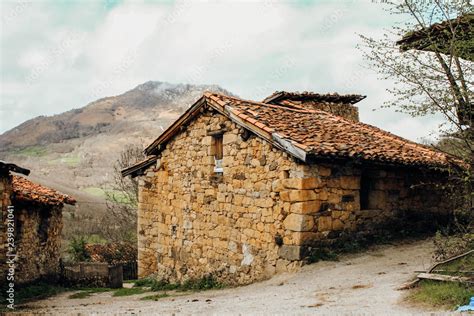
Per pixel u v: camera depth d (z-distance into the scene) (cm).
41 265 1355
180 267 1284
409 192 1155
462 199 946
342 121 1281
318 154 902
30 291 1210
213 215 1167
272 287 871
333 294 725
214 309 727
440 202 1225
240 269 1066
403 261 898
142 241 1448
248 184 1056
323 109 1612
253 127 1016
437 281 675
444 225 1204
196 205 1234
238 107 1111
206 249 1187
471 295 585
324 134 1044
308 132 1027
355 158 951
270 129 975
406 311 577
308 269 909
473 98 732
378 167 1055
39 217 1362
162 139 1355
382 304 627
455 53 739
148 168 1452
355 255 971
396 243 1057
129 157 2739
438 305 588
